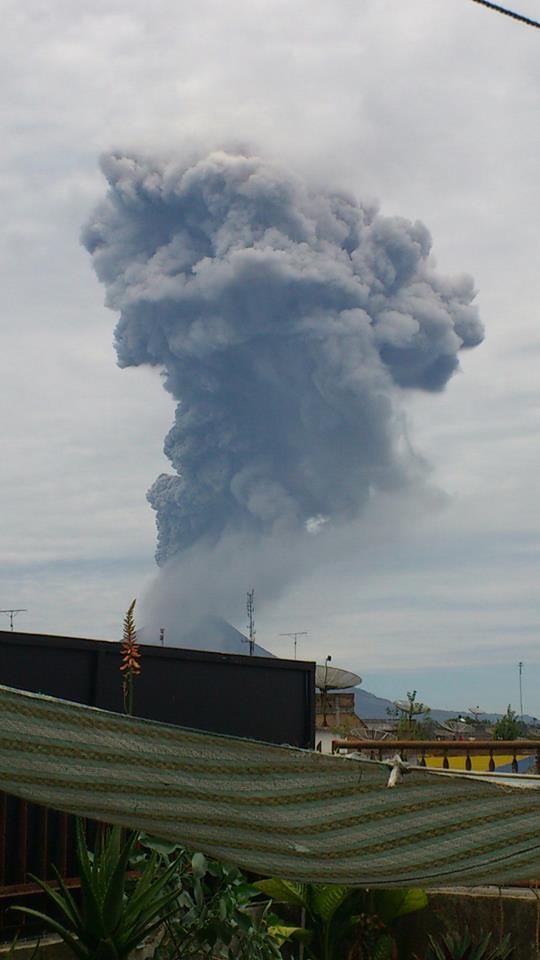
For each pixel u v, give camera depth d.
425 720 34.47
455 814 3.94
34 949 6.52
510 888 8.44
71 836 7.37
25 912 6.49
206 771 3.73
